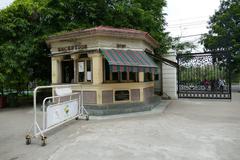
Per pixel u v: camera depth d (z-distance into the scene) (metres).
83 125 7.36
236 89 25.22
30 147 5.27
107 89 9.68
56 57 10.84
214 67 14.01
